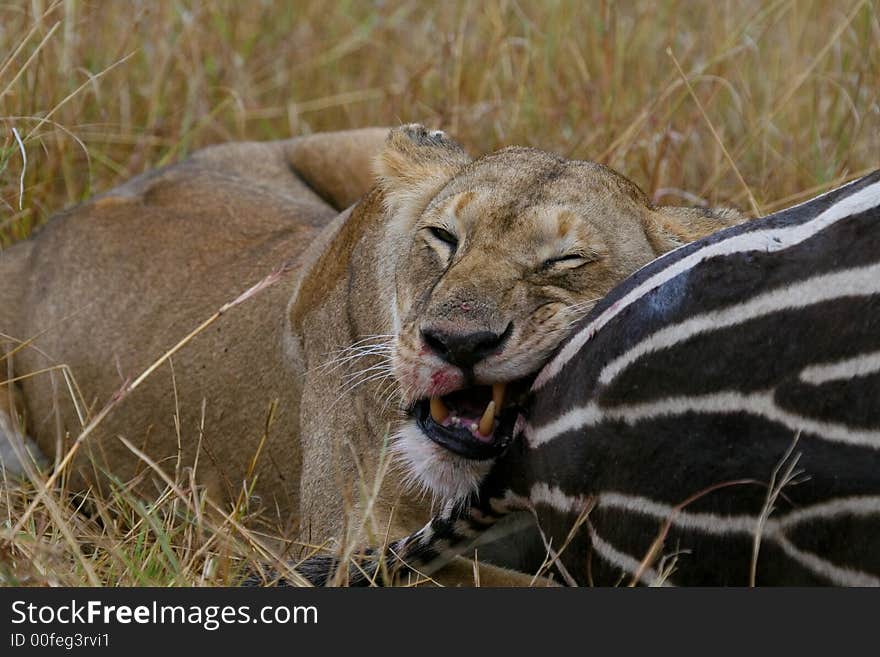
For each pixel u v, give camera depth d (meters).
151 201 9.47
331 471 7.23
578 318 6.12
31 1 10.76
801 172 10.43
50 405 8.91
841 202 4.93
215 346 8.28
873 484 4.66
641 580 5.20
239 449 8.13
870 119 10.66
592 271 6.29
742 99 11.36
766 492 4.89
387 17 13.60
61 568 6.28
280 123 12.56
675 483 5.07
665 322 5.11
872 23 10.84
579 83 11.68
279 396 7.96
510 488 5.85
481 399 6.11
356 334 7.20
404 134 7.63
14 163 10.27
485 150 11.33
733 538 5.00
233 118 12.16
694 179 10.69
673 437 5.06
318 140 10.59
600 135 10.90
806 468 4.79
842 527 4.75
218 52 12.41
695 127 10.95
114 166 11.05
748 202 10.03
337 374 7.31
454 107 11.37
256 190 9.68
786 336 4.86
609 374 5.25
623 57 11.85
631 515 5.21
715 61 11.14
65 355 8.91
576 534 5.45
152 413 8.43
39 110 10.62
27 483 8.48
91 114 11.37
